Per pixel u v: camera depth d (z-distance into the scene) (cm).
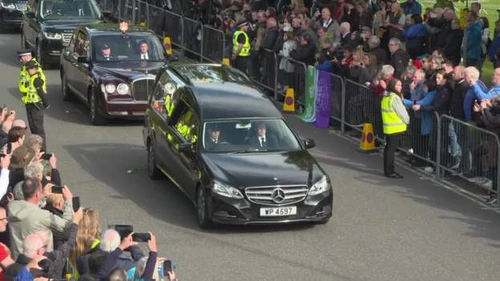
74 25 5397
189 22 5650
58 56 5344
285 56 4450
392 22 4528
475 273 2478
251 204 2727
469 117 3253
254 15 5016
